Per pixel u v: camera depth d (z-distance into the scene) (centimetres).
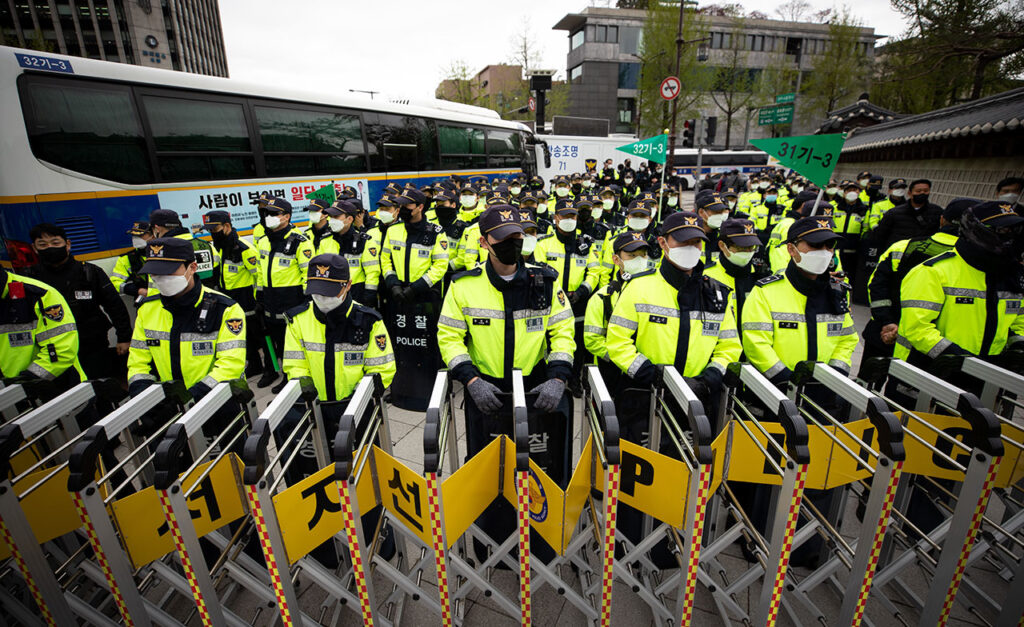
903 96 2088
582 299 481
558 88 3550
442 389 200
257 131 626
